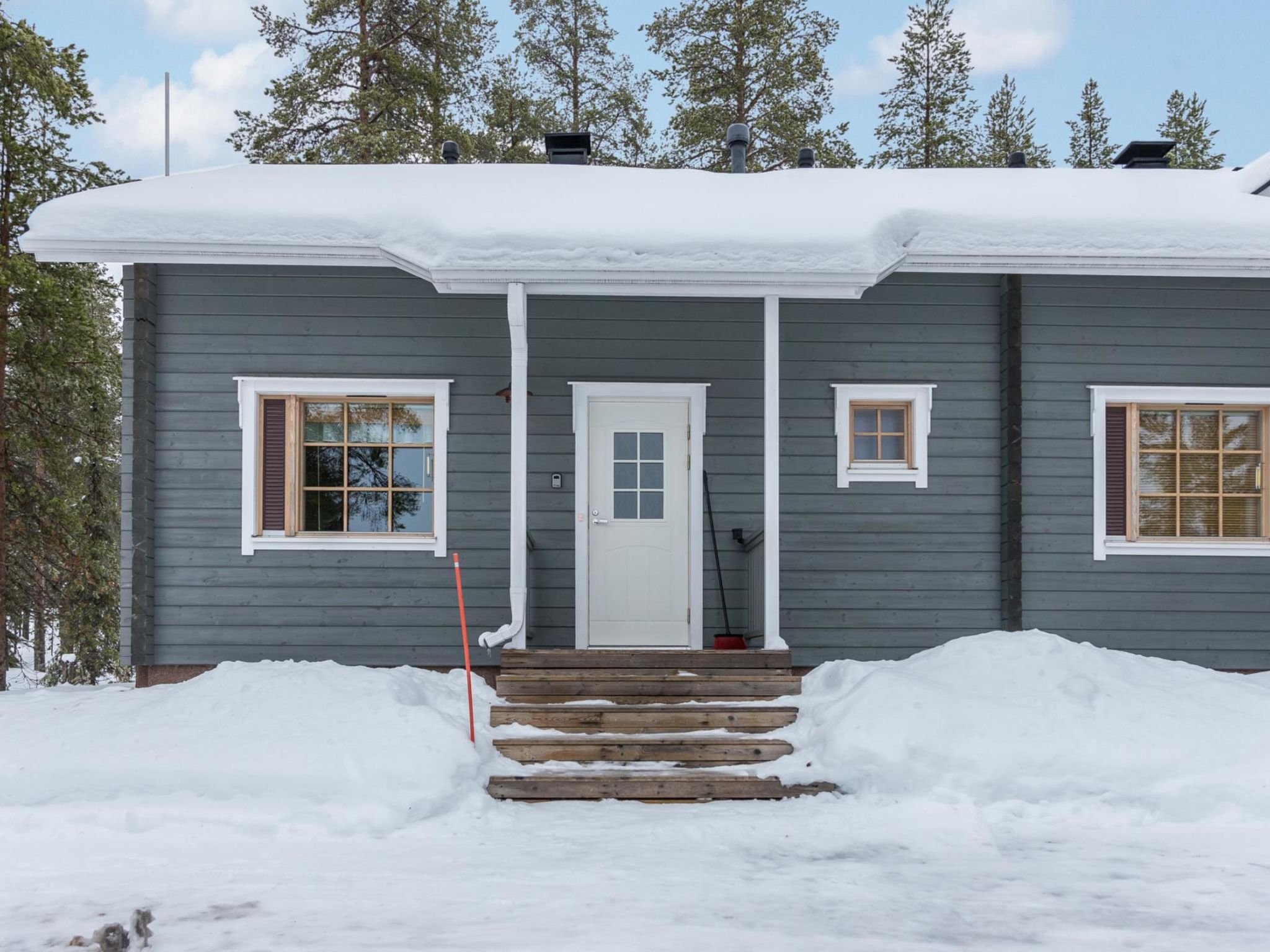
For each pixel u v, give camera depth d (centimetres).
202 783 633
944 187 988
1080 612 903
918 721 677
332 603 884
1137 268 877
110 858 543
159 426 886
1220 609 908
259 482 891
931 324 925
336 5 2189
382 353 900
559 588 907
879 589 909
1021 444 907
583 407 916
